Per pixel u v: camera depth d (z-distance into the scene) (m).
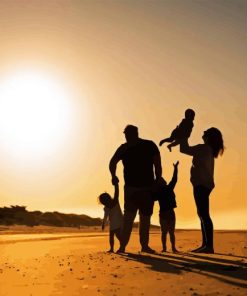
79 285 6.78
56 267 8.74
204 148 10.38
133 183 10.82
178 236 18.69
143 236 10.99
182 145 10.53
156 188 10.85
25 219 38.34
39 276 7.71
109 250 12.21
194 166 10.42
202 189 10.34
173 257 9.55
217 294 5.92
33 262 9.77
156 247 13.31
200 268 7.89
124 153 10.76
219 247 11.80
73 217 41.81
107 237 20.00
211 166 10.43
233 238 15.11
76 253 11.98
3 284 7.06
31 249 13.63
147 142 10.72
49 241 17.36
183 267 8.01
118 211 12.29
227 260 8.84
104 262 9.11
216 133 10.55
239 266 7.98
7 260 10.42
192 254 10.09
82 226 38.88
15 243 16.25
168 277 7.16
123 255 10.32
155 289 6.34
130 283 6.81
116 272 7.78
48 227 35.06
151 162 10.74
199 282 6.69
